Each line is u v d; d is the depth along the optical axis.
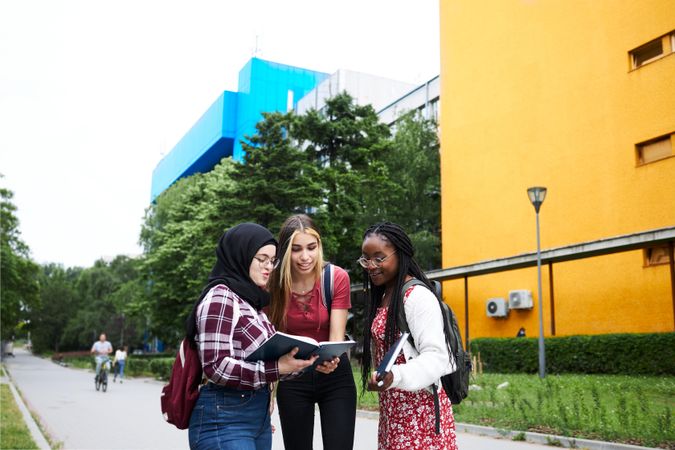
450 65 27.45
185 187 40.41
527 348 18.25
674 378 13.48
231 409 2.68
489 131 24.80
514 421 8.73
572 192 20.91
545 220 21.80
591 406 9.19
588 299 19.67
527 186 22.73
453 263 25.88
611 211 19.50
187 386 2.70
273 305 3.70
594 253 16.86
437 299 2.79
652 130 18.48
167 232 32.69
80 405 14.93
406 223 30.86
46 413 12.91
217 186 27.64
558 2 22.22
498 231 23.83
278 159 23.77
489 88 25.05
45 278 90.81
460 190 25.98
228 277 2.78
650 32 18.92
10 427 8.99
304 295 3.72
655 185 18.20
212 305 2.65
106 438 9.17
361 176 25.89
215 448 2.63
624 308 18.42
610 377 14.30
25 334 128.12
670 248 15.43
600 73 20.39
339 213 24.56
